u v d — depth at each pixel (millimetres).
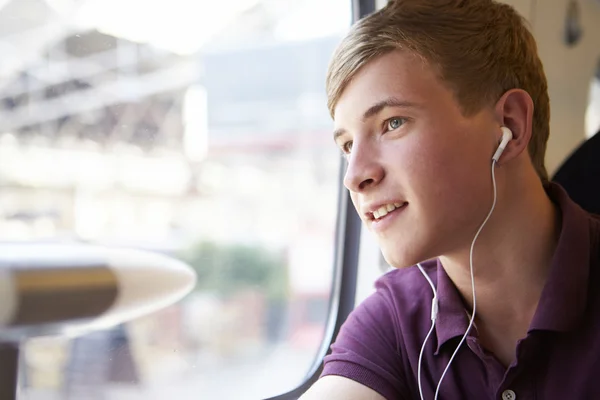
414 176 623
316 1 1354
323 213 1382
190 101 5820
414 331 747
